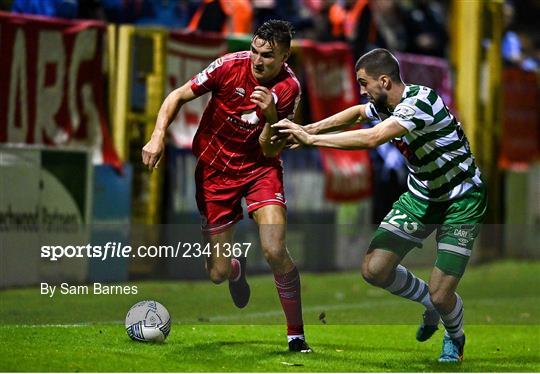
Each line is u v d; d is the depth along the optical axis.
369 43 35.28
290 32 17.05
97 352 16.25
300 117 32.56
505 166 39.41
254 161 17.80
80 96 27.08
